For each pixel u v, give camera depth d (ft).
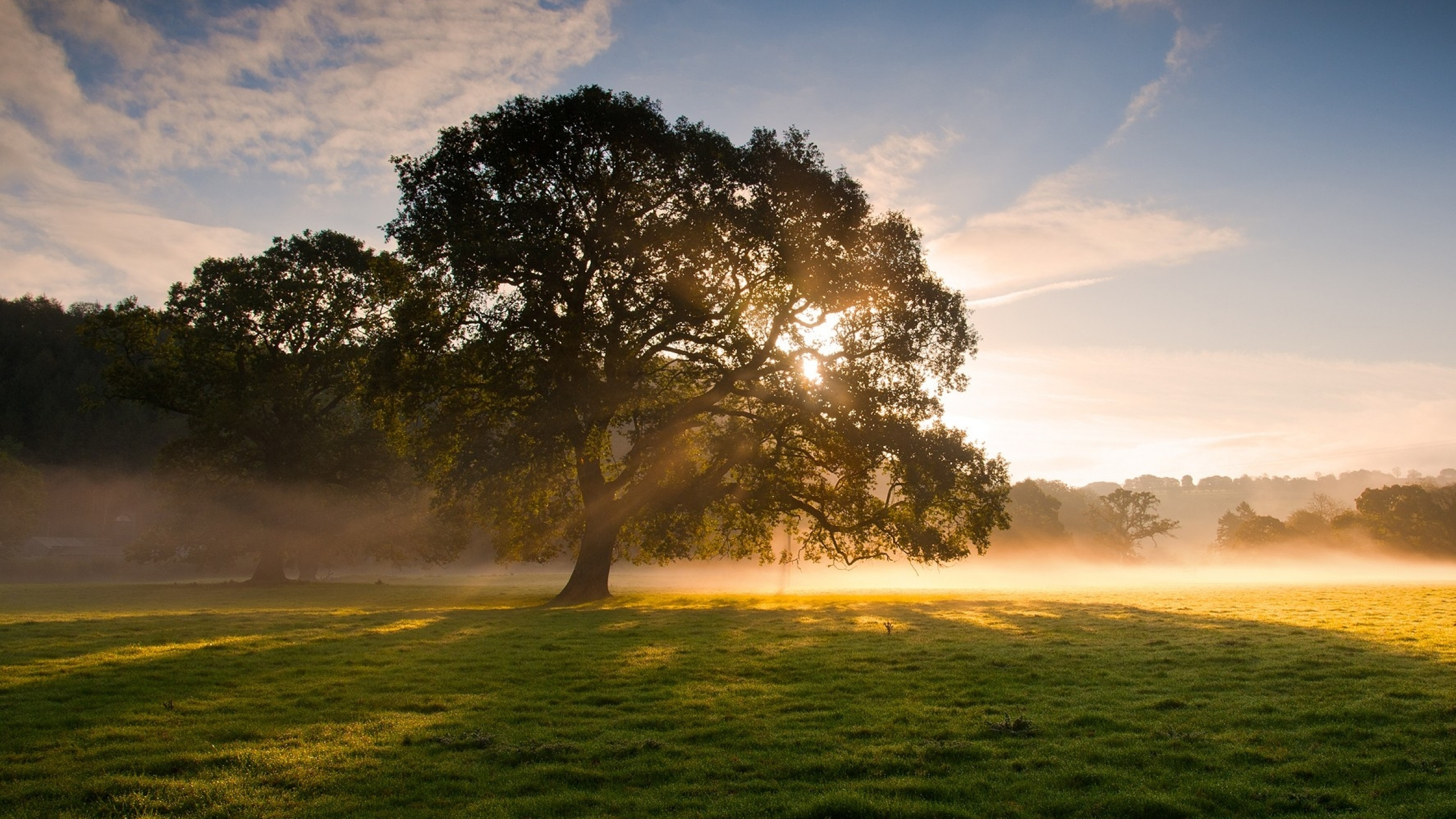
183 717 37.78
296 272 157.79
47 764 30.81
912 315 103.19
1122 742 32.50
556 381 96.68
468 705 40.37
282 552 171.63
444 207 96.89
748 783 28.76
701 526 115.96
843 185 102.37
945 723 35.65
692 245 95.20
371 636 62.80
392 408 109.19
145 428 412.36
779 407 107.86
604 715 38.50
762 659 51.19
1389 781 27.32
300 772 29.86
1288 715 35.37
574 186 100.48
